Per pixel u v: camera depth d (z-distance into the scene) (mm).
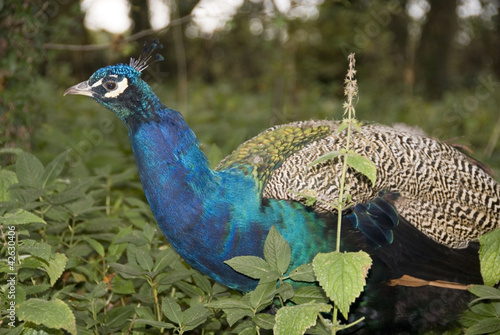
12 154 5582
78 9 6441
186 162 3350
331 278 2670
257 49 14875
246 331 3197
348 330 3693
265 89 13172
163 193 3350
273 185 3471
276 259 3119
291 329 2678
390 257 3549
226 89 12711
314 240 3404
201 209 3340
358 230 3490
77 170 5301
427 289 3633
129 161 6516
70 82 10820
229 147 6711
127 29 7344
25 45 5586
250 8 6672
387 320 3648
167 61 14320
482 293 3186
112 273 4414
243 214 3361
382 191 3611
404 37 15414
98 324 3617
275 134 3842
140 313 3488
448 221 3674
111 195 5605
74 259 3816
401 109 11297
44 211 4195
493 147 8250
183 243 3418
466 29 17250
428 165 3717
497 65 18016
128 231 4180
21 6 5469
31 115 5848
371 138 3727
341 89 13305
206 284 3734
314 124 4070
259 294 3076
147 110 3336
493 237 3209
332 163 3529
